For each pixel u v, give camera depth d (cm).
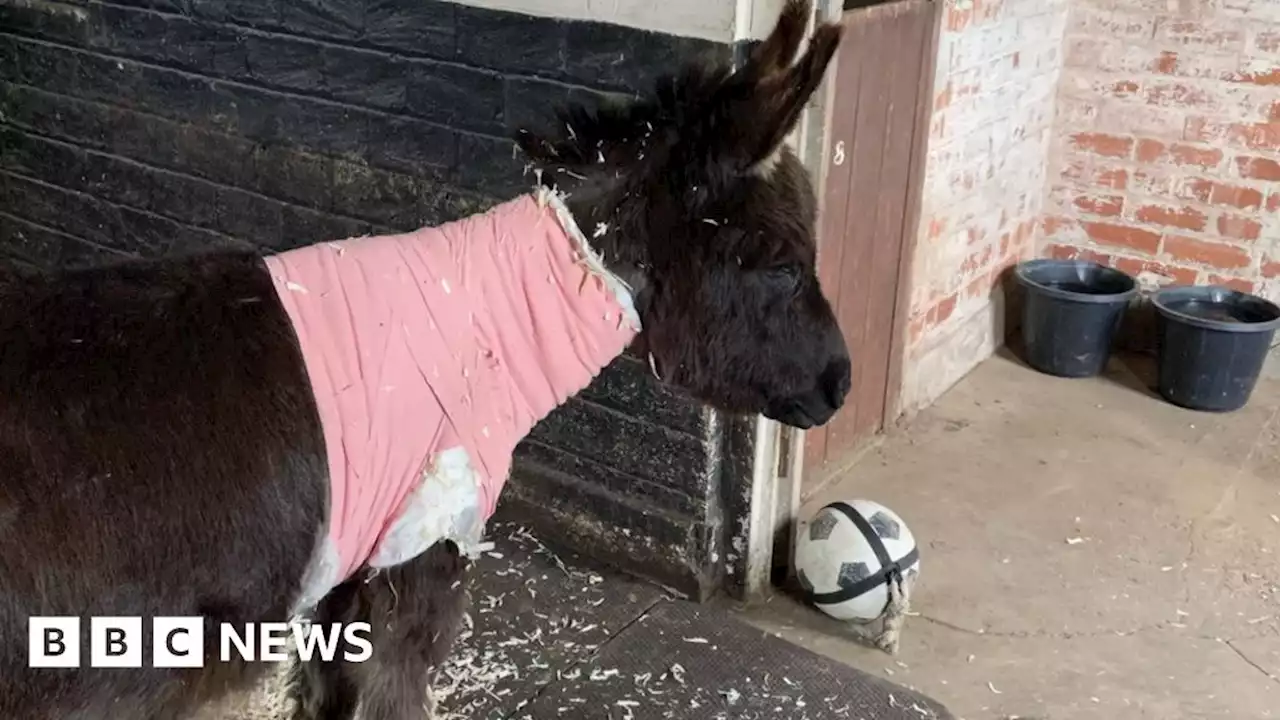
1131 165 430
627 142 170
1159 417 393
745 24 233
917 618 277
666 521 278
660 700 241
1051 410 395
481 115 275
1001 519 323
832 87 247
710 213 168
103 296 142
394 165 296
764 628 273
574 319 166
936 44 329
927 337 389
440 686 241
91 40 346
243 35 312
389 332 152
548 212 166
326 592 160
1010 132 410
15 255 399
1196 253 426
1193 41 405
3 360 132
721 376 180
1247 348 383
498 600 273
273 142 318
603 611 272
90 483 132
